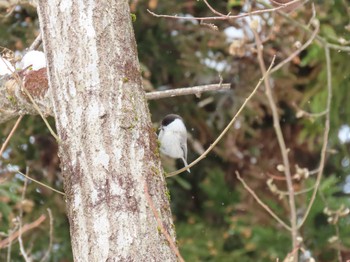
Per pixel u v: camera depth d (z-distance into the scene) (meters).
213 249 14.15
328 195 13.45
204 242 14.23
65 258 14.02
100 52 5.39
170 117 7.25
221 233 14.88
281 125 15.84
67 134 5.34
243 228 13.99
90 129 5.27
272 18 11.55
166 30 14.58
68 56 5.41
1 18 13.15
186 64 14.41
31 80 6.32
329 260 13.83
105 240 5.10
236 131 14.83
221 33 14.34
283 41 13.91
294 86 15.26
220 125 14.88
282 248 13.66
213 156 15.65
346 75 14.20
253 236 14.02
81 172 5.24
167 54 14.81
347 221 13.70
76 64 5.38
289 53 13.73
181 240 14.32
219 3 14.41
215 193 15.02
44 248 13.73
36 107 5.57
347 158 15.16
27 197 13.80
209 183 15.06
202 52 14.57
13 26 13.33
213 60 14.77
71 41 5.43
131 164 5.23
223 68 14.72
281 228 13.87
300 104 14.72
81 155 5.26
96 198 5.16
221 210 15.07
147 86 12.19
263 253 13.89
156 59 14.80
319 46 13.31
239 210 15.20
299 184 14.84
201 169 15.79
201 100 14.93
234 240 15.19
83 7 5.44
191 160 15.20
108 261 5.07
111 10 5.49
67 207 5.30
